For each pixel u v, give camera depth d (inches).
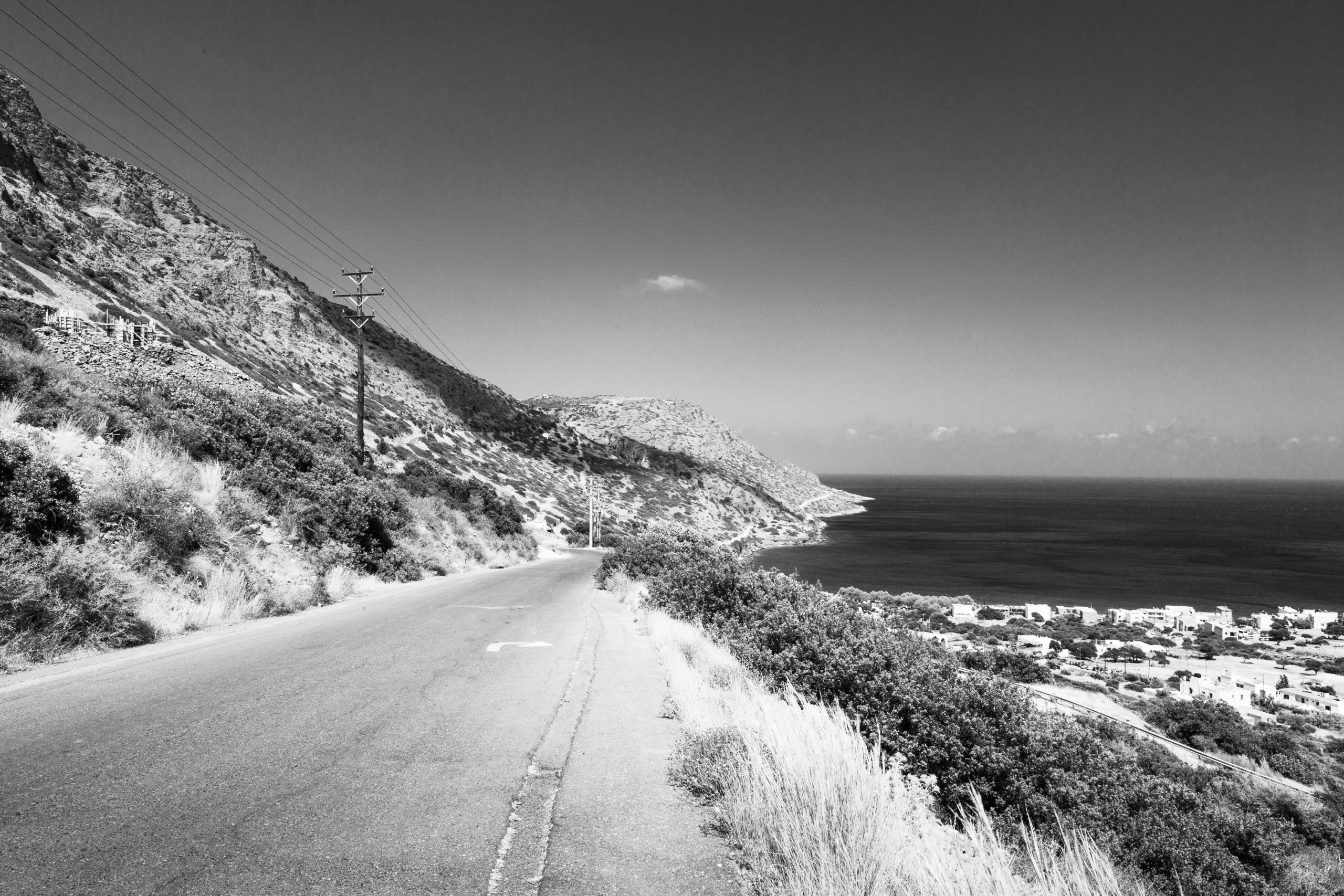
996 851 135.6
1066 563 5383.9
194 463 611.5
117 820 136.4
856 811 133.8
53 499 369.4
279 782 161.8
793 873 121.9
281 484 700.0
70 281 1571.1
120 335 1318.9
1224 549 7042.3
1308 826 612.4
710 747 181.5
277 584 518.6
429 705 239.3
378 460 1779.0
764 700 218.4
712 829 145.3
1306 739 1325.0
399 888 115.3
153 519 436.5
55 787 151.5
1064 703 1197.7
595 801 158.6
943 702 248.8
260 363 2267.5
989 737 236.8
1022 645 2272.4
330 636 383.2
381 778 167.2
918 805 173.0
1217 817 313.7
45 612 303.9
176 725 202.1
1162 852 227.0
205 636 370.3
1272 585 4675.2
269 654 321.4
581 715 232.4
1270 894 234.2
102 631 325.7
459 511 1446.9
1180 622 3125.0
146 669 276.8
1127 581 4586.6
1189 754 1005.2
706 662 314.2
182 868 118.3
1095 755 280.1
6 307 999.6
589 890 117.3
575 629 438.9
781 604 380.2
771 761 160.9
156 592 395.5
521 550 1539.1
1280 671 2311.8
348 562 705.0
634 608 564.4
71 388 546.0
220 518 548.1
